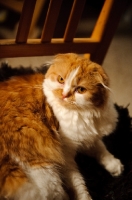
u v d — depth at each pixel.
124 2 0.69
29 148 0.52
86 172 0.60
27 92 0.56
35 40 0.66
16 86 0.57
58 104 0.54
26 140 0.52
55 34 1.12
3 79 0.70
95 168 0.61
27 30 0.63
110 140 0.67
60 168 0.55
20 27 0.61
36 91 0.57
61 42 0.69
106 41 0.75
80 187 0.56
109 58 1.07
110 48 1.12
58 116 0.55
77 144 0.57
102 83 0.51
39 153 0.52
